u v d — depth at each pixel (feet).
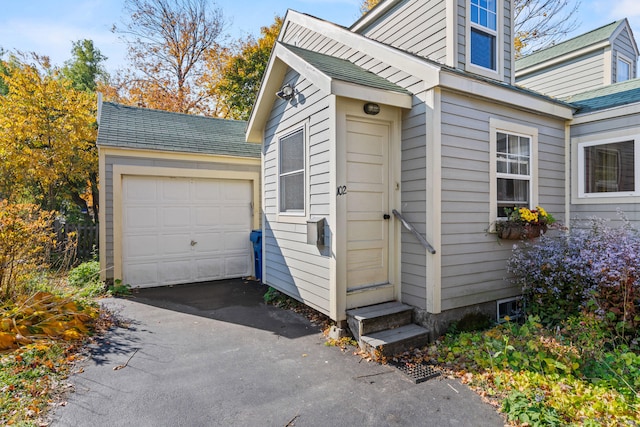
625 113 17.04
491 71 18.01
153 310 17.62
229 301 19.35
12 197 33.53
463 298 14.35
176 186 23.47
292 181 17.46
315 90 14.99
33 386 9.49
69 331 13.15
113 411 8.73
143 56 58.34
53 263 19.99
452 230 13.99
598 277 13.20
